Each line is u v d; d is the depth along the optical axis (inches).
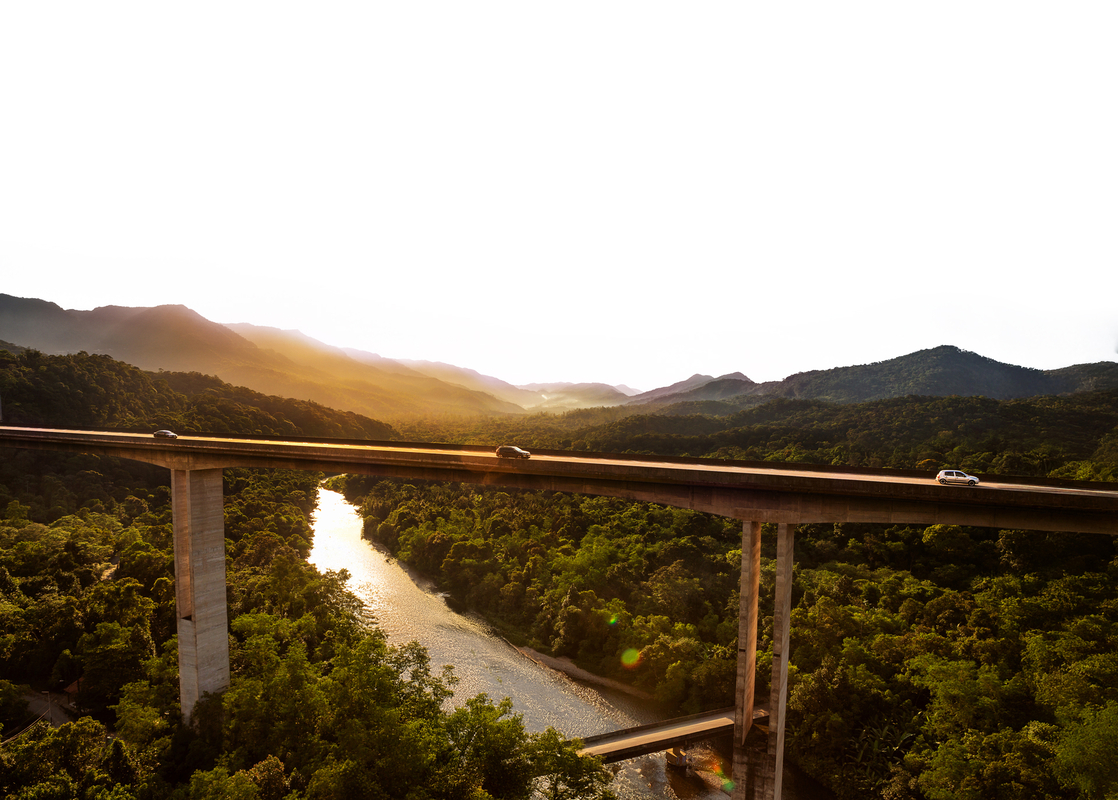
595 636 2933.1
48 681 2247.8
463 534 4537.4
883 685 2052.2
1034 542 2701.8
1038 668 1889.8
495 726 1493.6
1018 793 1498.5
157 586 2625.5
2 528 3191.4
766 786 1449.3
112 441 2342.5
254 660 2140.7
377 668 1657.2
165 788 1529.3
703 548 3462.1
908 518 1409.9
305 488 6712.6
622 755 1765.5
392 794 1387.8
